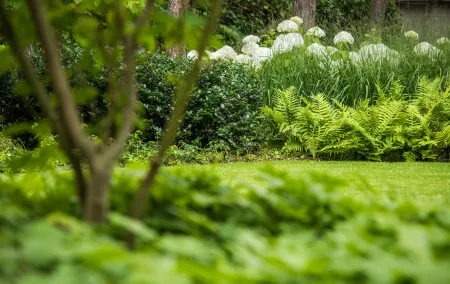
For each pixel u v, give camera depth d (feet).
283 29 45.34
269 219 7.04
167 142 6.79
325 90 36.29
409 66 37.04
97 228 5.72
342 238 5.58
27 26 8.33
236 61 37.24
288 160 32.04
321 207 7.26
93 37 8.73
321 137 32.42
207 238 6.34
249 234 5.74
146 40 8.48
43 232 4.92
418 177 24.27
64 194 7.55
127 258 4.42
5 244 4.96
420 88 34.40
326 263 4.68
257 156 32.91
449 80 35.81
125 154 29.68
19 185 8.02
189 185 7.73
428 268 4.44
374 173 25.67
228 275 4.22
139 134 32.50
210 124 33.42
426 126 32.22
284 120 33.96
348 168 27.66
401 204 7.48
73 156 7.29
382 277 4.47
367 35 40.88
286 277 4.43
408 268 4.46
